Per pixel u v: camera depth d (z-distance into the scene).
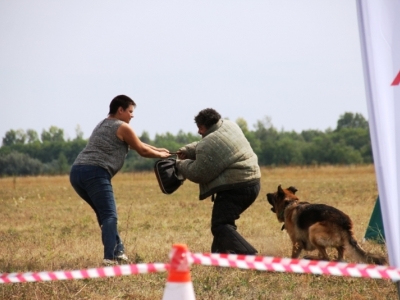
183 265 7.07
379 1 8.59
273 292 11.11
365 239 16.45
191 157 14.35
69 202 35.12
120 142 13.92
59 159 132.00
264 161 121.62
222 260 7.29
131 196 38.62
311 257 13.52
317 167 96.38
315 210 13.59
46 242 17.66
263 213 24.94
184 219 23.38
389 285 11.47
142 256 14.59
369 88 8.51
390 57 8.52
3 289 11.11
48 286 11.35
